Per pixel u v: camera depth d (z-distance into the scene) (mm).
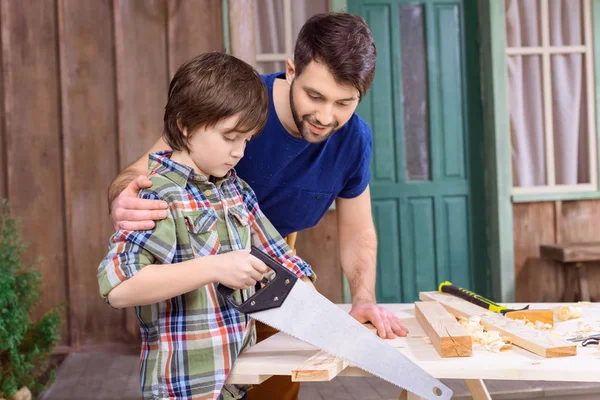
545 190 4750
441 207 4934
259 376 1298
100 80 4371
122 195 1278
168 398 1257
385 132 4891
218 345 1284
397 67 4871
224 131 1277
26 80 4328
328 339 1292
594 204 4805
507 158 4676
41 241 4363
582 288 4562
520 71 4754
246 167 1803
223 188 1411
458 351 1336
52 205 4371
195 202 1304
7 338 2777
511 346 1395
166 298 1181
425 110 4922
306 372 1235
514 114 4770
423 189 4910
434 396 1270
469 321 1558
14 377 2893
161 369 1263
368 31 1478
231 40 4293
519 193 4719
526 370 1257
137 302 1179
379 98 4879
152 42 4395
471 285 4973
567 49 4738
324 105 1460
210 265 1186
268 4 4512
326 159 1837
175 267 1182
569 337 1489
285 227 1973
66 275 4379
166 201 1272
